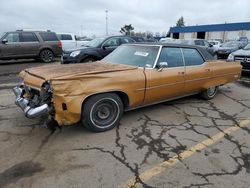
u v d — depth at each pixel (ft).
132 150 12.07
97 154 11.62
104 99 13.38
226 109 18.48
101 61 17.75
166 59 16.53
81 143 12.59
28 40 45.50
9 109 17.28
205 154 11.87
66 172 10.21
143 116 16.42
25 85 14.05
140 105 15.75
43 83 12.37
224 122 15.90
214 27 169.99
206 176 10.14
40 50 46.88
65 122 12.41
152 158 11.39
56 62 48.60
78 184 9.51
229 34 163.73
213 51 56.08
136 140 13.08
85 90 12.38
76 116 12.47
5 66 42.32
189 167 10.75
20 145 12.26
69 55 33.24
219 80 20.67
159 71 15.80
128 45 18.26
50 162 10.87
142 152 11.90
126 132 13.98
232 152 12.13
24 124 14.67
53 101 11.96
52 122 14.38
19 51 44.55
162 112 17.29
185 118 16.34
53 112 12.25
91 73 13.02
